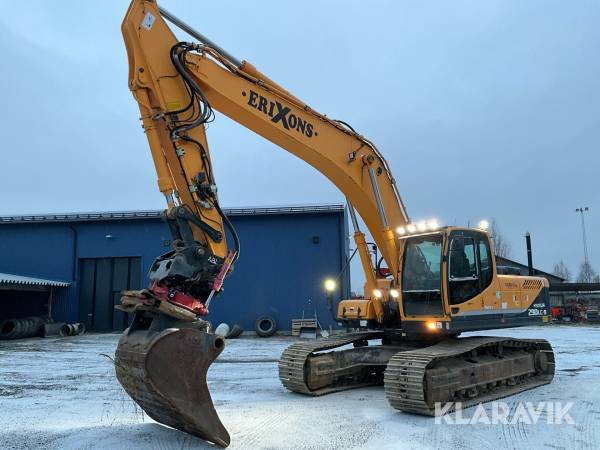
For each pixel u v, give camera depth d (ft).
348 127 27.94
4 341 70.74
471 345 28.43
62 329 80.89
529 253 38.65
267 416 24.14
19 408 26.63
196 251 19.02
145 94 20.62
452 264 28.25
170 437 20.31
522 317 32.60
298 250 82.94
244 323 81.92
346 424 22.68
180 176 20.77
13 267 89.40
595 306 126.21
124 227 88.58
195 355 18.10
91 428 22.08
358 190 28.43
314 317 80.74
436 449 19.25
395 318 31.76
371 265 31.91
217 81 22.65
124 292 18.29
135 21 20.52
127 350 17.95
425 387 24.30
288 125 25.22
